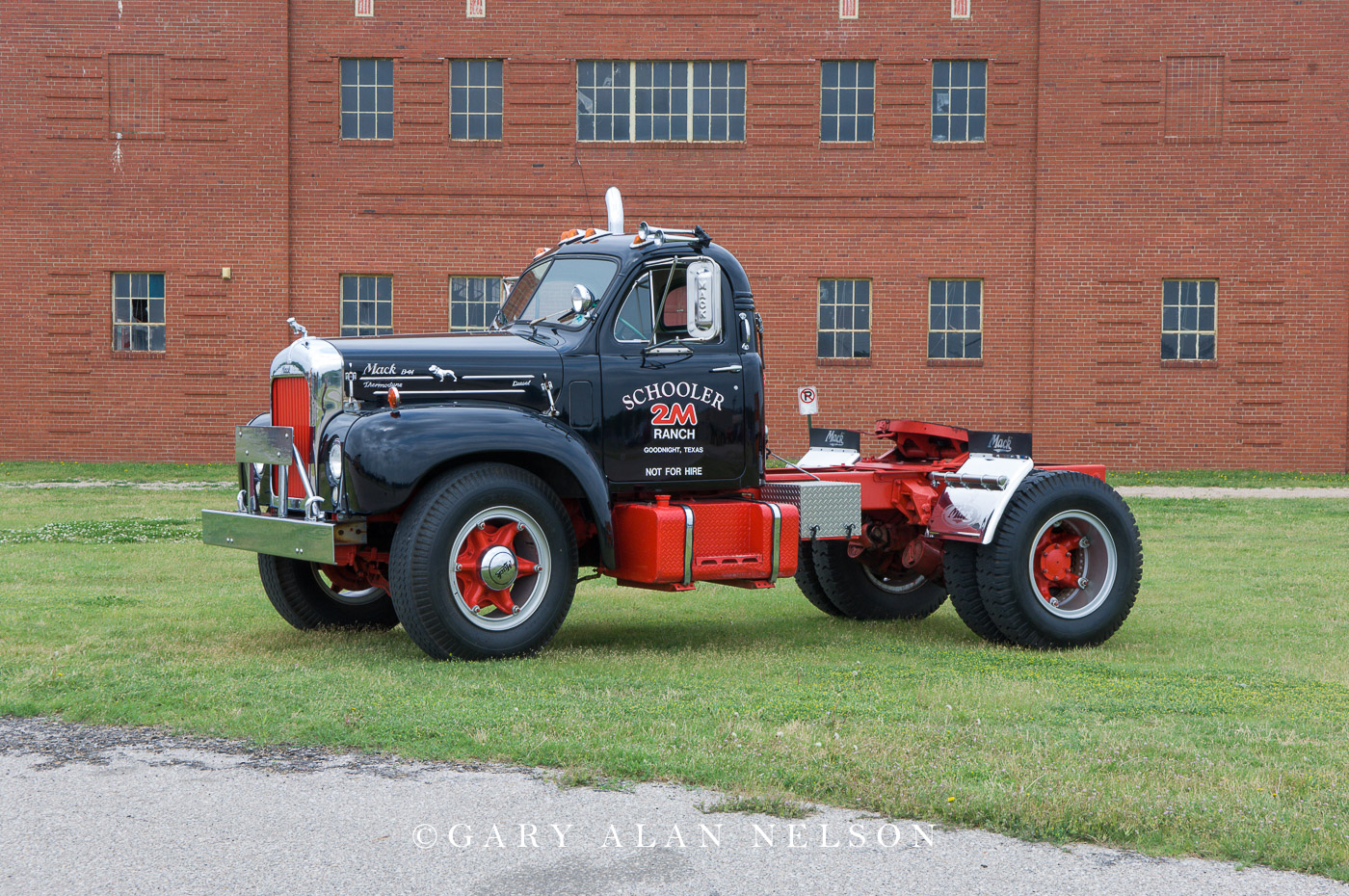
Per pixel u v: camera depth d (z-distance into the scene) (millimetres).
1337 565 11281
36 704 5559
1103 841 4039
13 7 23000
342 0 23234
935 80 23297
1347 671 6730
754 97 23297
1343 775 4648
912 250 23328
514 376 6957
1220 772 4648
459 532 6480
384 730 5141
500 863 3809
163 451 23547
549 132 23391
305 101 23312
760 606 9438
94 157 23188
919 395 23391
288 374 6816
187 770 4707
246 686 5938
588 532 7398
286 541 6648
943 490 7812
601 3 23297
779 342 23469
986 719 5523
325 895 3566
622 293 7250
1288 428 23094
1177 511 16375
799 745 4949
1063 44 22938
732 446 7477
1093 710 5738
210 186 23234
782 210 23375
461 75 23484
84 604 8500
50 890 3584
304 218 23422
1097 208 23031
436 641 6484
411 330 23578
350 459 6398
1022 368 23297
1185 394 23156
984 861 3854
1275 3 22672
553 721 5301
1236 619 8492
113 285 23438
